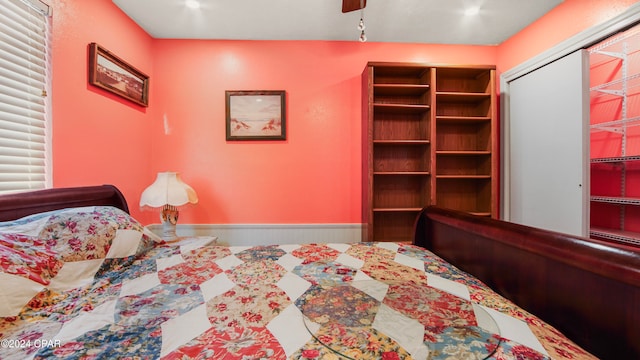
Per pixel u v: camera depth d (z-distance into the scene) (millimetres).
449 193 2602
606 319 699
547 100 2061
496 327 768
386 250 1590
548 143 2051
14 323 758
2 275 790
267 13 2084
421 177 2564
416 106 2324
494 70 2348
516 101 2359
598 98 1956
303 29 2322
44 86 1463
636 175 1792
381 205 2566
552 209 2014
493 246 1148
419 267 1297
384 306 907
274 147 2529
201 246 1849
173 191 1951
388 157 2584
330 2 1952
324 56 2531
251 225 2521
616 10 1646
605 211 1953
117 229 1331
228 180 2510
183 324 792
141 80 2260
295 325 792
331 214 2559
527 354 639
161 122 2457
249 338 722
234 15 2107
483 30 2334
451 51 2582
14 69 1321
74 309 867
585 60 1796
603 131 1940
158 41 2445
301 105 2531
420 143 2396
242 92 2475
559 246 822
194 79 2473
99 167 1812
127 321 802
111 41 1915
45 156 1473
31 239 994
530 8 2020
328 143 2549
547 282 883
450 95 2377
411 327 773
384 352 656
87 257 1119
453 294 1000
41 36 1440
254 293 1016
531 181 2197
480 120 2434
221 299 964
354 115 2555
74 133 1617
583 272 760
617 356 670
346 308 896
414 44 2562
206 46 2475
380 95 2572
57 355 632
